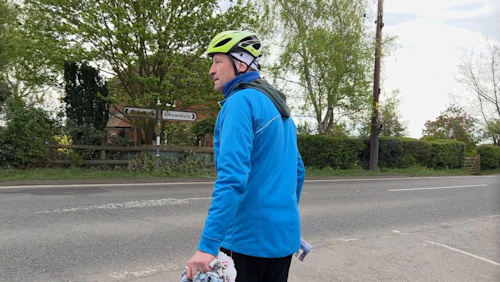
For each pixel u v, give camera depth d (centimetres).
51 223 631
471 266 493
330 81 1891
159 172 1377
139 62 1373
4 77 2127
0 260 454
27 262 451
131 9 1327
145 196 927
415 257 522
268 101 191
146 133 1620
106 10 1289
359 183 1519
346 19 1953
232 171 169
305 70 1959
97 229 604
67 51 1252
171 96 1380
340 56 1877
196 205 825
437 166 2556
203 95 1455
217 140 194
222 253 183
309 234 627
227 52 201
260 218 183
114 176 1264
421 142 2420
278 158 190
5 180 1071
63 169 1287
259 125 183
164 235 583
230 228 188
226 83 203
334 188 1287
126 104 1490
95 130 1406
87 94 1412
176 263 464
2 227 598
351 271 459
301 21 2019
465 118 3591
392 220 765
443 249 566
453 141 2653
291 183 196
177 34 1338
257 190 184
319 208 868
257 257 185
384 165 2247
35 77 1462
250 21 1466
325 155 1988
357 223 724
